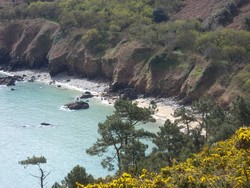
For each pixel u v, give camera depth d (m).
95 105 175.25
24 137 135.50
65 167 111.88
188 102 171.25
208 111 109.31
